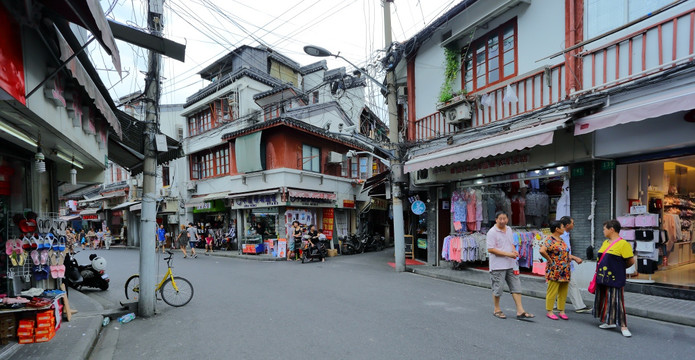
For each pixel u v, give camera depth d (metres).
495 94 8.93
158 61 6.50
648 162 6.77
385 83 12.04
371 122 21.88
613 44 6.57
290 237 15.73
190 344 4.75
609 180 7.05
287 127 15.77
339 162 18.11
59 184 8.19
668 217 7.98
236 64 20.12
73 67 3.60
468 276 9.13
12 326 4.38
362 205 20.38
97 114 5.69
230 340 4.83
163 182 22.36
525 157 8.26
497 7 8.79
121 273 11.71
